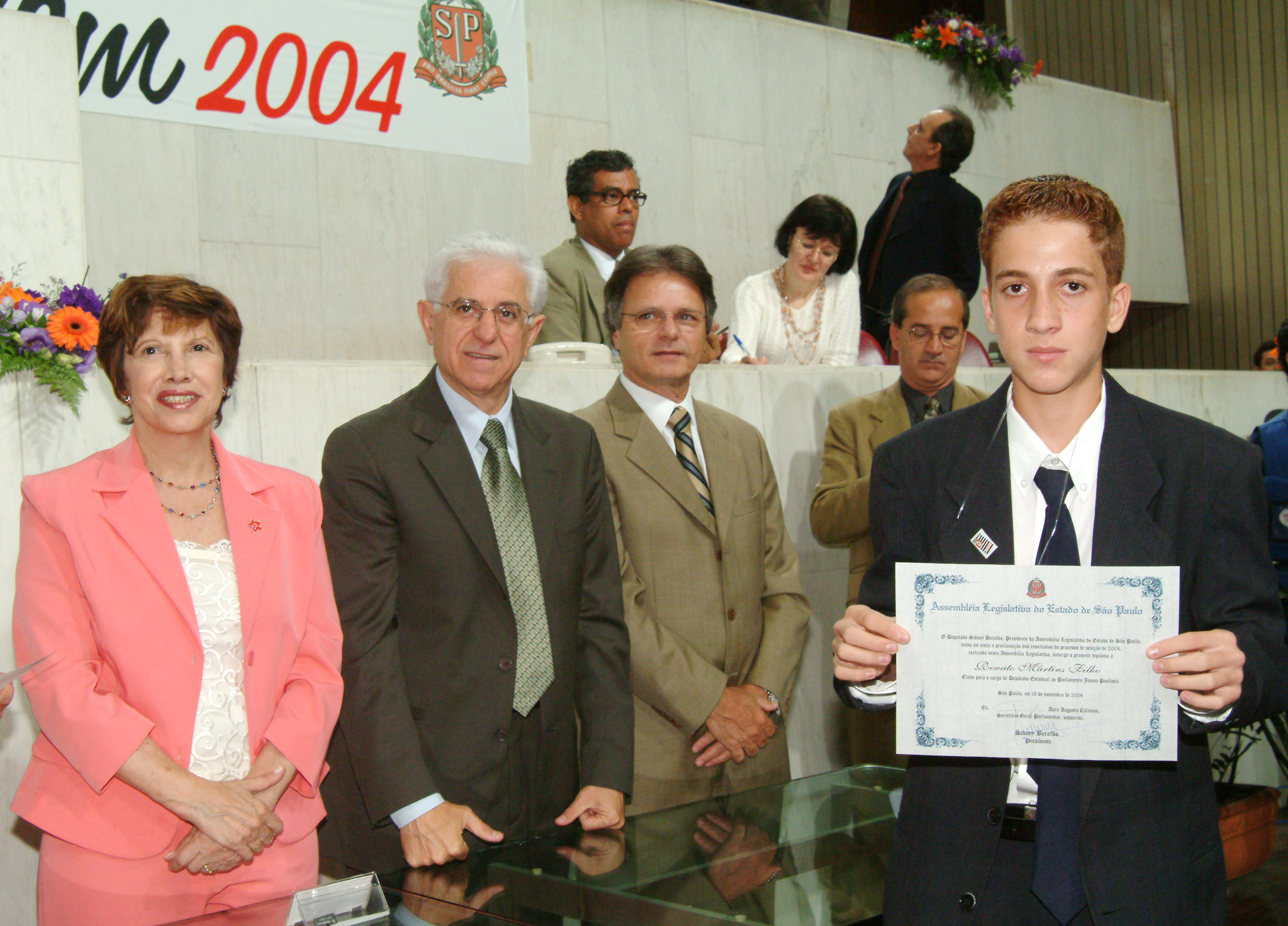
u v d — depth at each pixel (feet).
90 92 13.33
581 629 6.49
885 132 20.86
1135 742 3.51
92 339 6.80
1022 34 27.68
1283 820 6.77
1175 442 3.81
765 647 7.41
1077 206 3.68
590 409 7.63
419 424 6.13
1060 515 3.83
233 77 14.20
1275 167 23.82
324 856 6.05
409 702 5.90
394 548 5.95
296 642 5.45
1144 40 25.68
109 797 5.07
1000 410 4.03
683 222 18.43
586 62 17.47
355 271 15.62
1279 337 10.06
